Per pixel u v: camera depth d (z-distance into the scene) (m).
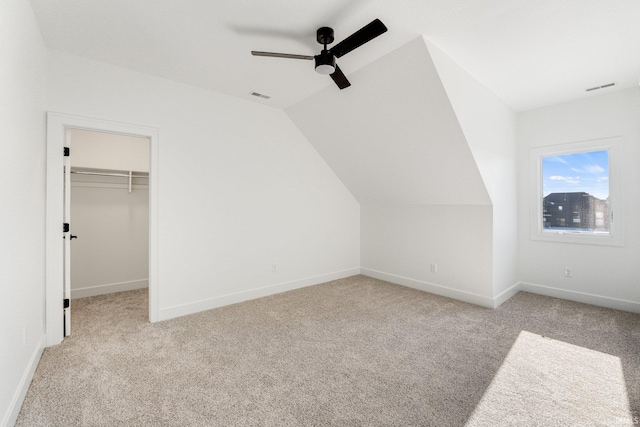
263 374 2.02
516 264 3.92
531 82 3.04
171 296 3.01
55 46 2.38
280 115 3.89
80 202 3.66
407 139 3.24
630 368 2.08
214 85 3.14
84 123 2.54
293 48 2.46
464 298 3.58
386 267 4.55
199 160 3.19
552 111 3.67
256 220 3.68
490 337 2.58
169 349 2.35
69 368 2.06
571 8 1.93
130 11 1.99
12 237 1.59
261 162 3.71
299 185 4.12
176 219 3.04
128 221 4.00
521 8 1.95
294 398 1.77
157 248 2.91
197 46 2.41
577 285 3.54
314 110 3.62
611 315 3.06
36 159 2.11
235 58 2.60
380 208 4.63
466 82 2.80
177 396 1.78
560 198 3.71
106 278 3.85
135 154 4.01
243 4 1.92
